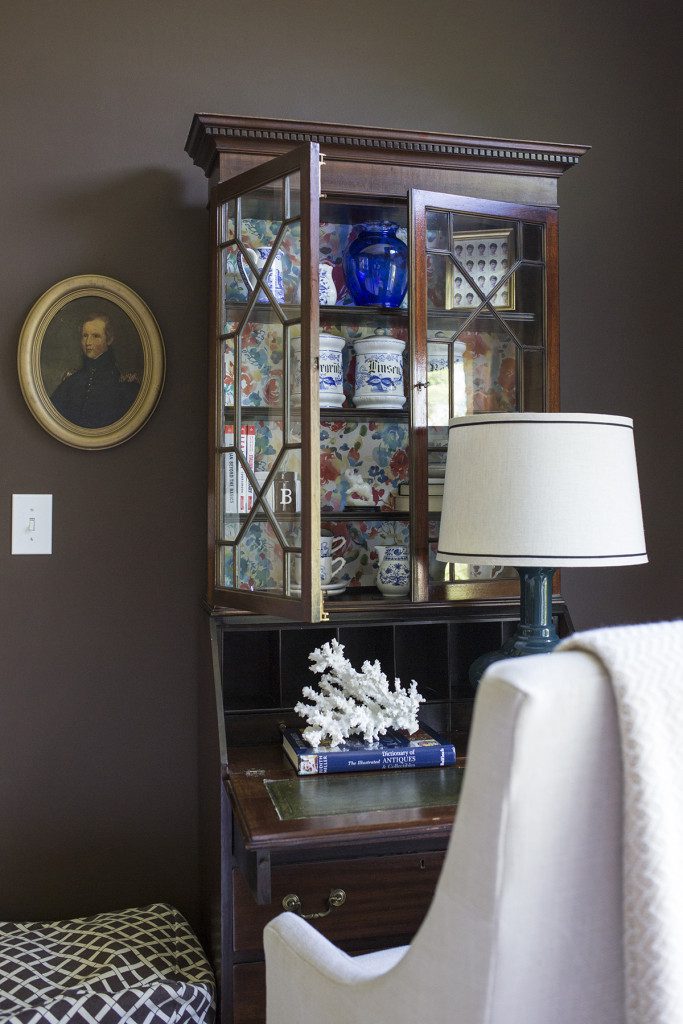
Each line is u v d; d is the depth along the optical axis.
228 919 1.62
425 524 1.88
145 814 2.08
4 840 2.02
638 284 2.38
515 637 1.78
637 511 1.69
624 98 2.37
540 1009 0.75
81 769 2.06
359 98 2.20
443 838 1.60
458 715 1.94
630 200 2.38
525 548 1.60
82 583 2.06
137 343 2.06
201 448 2.12
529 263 1.96
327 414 1.94
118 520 2.07
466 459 1.68
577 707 0.71
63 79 2.06
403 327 2.14
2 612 2.03
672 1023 0.71
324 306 1.92
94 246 2.07
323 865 1.56
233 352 1.83
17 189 2.03
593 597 2.34
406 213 1.99
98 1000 1.57
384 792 1.56
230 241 1.84
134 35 2.09
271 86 2.15
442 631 1.98
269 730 1.87
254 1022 1.62
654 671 0.73
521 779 0.70
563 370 2.33
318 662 1.77
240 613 1.86
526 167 1.97
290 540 1.65
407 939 1.59
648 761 0.71
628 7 2.38
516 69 2.30
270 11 2.16
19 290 2.03
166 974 1.69
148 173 2.09
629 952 0.73
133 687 2.08
